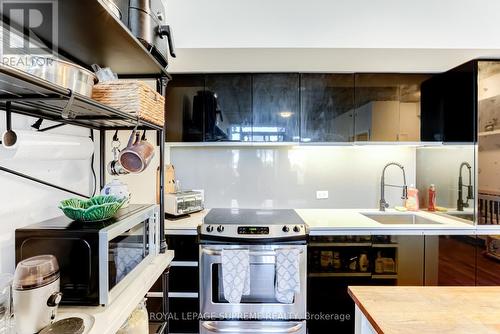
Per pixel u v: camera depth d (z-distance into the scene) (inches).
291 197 101.6
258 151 101.4
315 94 88.6
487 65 75.4
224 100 88.7
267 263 69.7
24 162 38.9
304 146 96.3
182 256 74.9
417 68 83.7
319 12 65.6
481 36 66.1
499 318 31.2
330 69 85.0
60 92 26.7
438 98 88.4
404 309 33.1
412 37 65.7
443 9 66.1
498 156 76.8
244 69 84.8
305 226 71.6
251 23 65.2
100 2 31.2
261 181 101.5
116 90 40.7
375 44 65.7
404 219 94.0
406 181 101.7
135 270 43.6
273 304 69.7
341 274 75.4
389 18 65.7
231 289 66.4
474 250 77.0
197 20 65.1
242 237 69.6
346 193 102.0
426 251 76.5
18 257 34.5
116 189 49.3
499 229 76.5
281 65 81.0
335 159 101.7
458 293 37.3
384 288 39.1
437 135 88.4
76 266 34.3
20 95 28.1
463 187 80.5
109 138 61.7
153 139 77.1
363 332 36.8
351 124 88.7
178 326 74.8
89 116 40.7
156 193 78.4
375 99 88.5
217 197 101.3
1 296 27.9
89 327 30.2
